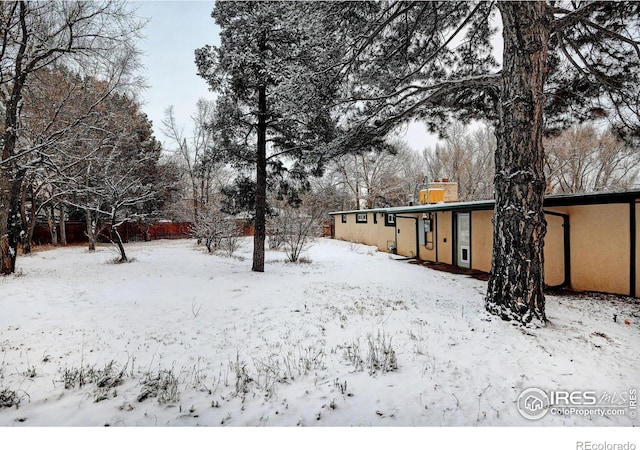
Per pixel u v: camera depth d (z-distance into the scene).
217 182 21.80
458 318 4.86
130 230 25.84
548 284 7.52
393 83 6.57
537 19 4.34
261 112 9.01
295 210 13.80
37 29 8.48
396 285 7.74
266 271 9.73
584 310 5.39
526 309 4.40
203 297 6.51
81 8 8.34
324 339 4.25
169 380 3.17
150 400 2.84
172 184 22.33
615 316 4.98
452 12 6.24
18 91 8.63
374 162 30.66
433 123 7.62
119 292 6.72
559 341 3.91
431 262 12.05
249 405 2.79
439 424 2.52
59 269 9.61
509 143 4.54
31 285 6.97
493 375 3.20
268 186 10.65
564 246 7.21
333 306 5.74
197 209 18.47
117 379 3.17
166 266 10.39
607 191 6.27
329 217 29.20
